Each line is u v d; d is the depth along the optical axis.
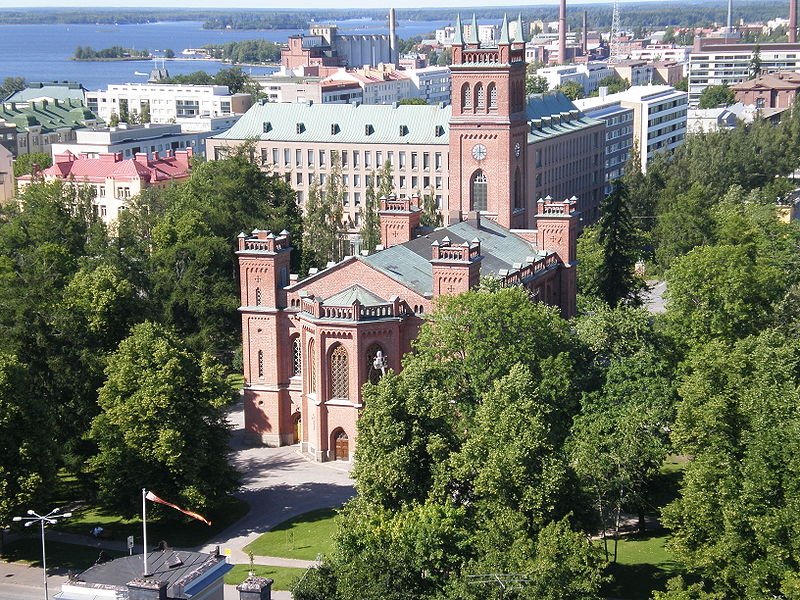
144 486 107.25
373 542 82.31
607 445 96.81
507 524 83.75
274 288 130.88
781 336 117.50
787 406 89.56
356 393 123.56
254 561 102.50
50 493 104.50
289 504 115.69
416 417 95.69
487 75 154.00
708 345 111.88
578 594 77.19
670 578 92.31
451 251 122.31
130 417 106.62
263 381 132.88
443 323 109.75
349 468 124.88
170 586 73.56
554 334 110.50
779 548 80.44
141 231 186.00
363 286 127.44
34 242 170.25
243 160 178.75
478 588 76.56
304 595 80.56
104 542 107.81
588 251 172.75
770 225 175.75
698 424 90.50
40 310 120.31
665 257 195.62
